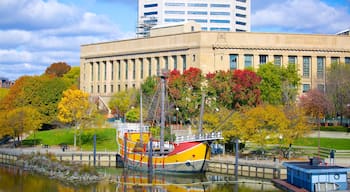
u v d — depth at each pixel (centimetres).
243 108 12644
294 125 10562
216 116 11781
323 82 18488
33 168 10800
